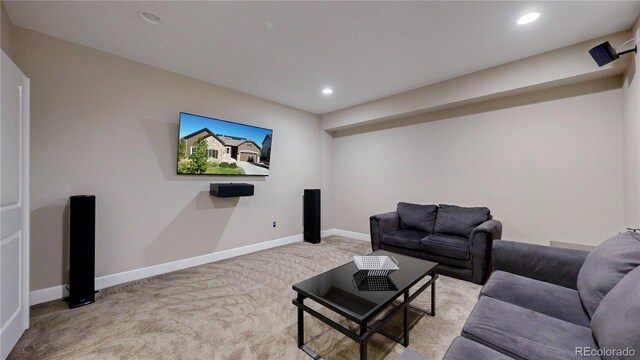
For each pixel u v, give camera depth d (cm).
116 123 279
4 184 163
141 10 205
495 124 332
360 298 159
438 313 216
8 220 167
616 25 223
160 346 176
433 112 389
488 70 308
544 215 299
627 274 115
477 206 348
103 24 224
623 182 254
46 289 238
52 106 243
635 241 135
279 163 442
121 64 281
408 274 199
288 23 222
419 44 255
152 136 304
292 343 179
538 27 227
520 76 286
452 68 308
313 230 454
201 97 344
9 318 166
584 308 136
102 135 270
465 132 358
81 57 258
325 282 184
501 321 125
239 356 166
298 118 473
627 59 231
